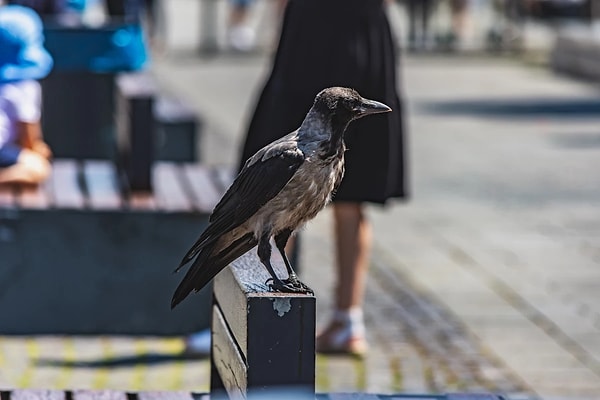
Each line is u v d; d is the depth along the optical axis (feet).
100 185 40.06
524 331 38.83
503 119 82.33
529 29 134.51
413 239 50.85
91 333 37.35
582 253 48.75
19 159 38.99
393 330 38.60
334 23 34.09
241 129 75.92
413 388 33.47
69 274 36.99
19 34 39.14
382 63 34.55
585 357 36.47
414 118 82.28
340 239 35.73
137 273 37.14
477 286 43.88
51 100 52.24
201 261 21.66
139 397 23.75
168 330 37.32
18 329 37.04
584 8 131.75
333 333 35.99
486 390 33.47
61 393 23.71
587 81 101.71
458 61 113.70
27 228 36.70
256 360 18.99
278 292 19.43
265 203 21.08
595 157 69.36
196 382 34.09
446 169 65.57
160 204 37.37
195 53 114.93
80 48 45.03
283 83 34.30
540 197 58.95
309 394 19.07
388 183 34.58
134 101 38.29
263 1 140.87
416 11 124.88
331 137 21.24
